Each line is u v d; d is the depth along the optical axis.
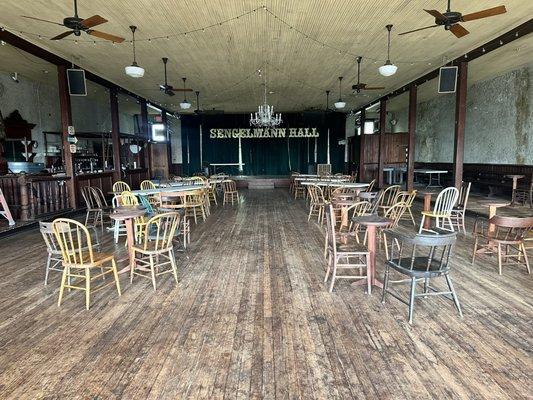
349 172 16.89
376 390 2.00
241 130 17.44
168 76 9.41
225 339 2.54
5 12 5.24
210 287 3.50
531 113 8.50
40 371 2.19
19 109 9.33
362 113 14.66
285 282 3.62
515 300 3.14
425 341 2.49
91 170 9.70
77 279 3.70
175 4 5.04
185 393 1.99
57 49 6.99
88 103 12.81
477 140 10.70
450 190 5.43
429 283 3.55
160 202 5.66
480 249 4.55
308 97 12.86
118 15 5.40
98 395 1.98
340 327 2.70
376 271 3.94
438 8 5.21
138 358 2.32
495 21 5.67
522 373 2.13
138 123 16.72
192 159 17.69
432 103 13.45
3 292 3.41
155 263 4.02
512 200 8.09
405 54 7.53
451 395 1.96
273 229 6.14
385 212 5.34
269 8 5.20
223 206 9.05
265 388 2.03
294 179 10.98
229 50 7.18
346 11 5.32
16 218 6.71
